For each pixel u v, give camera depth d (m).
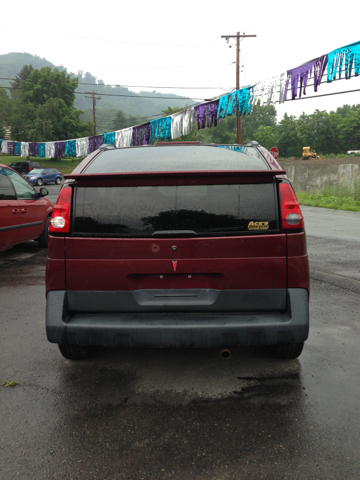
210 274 2.68
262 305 2.68
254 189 2.64
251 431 2.34
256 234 2.63
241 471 2.03
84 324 2.63
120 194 2.65
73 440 2.28
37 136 69.44
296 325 2.61
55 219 2.67
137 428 2.38
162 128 14.13
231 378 2.98
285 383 2.90
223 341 2.60
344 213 16.59
